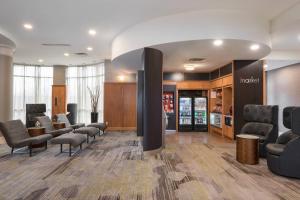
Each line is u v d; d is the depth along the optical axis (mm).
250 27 4871
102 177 3787
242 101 7105
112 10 4750
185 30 4855
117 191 3215
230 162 4762
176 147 6277
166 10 4750
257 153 4625
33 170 4160
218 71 8547
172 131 9500
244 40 4840
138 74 7836
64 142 5211
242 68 7082
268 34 5340
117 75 10133
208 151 5785
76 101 11398
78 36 6520
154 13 4902
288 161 3770
